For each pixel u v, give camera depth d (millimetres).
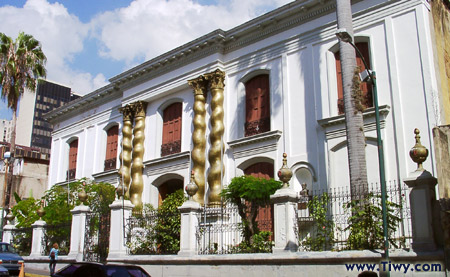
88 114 30094
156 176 23734
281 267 11570
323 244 11922
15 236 21984
